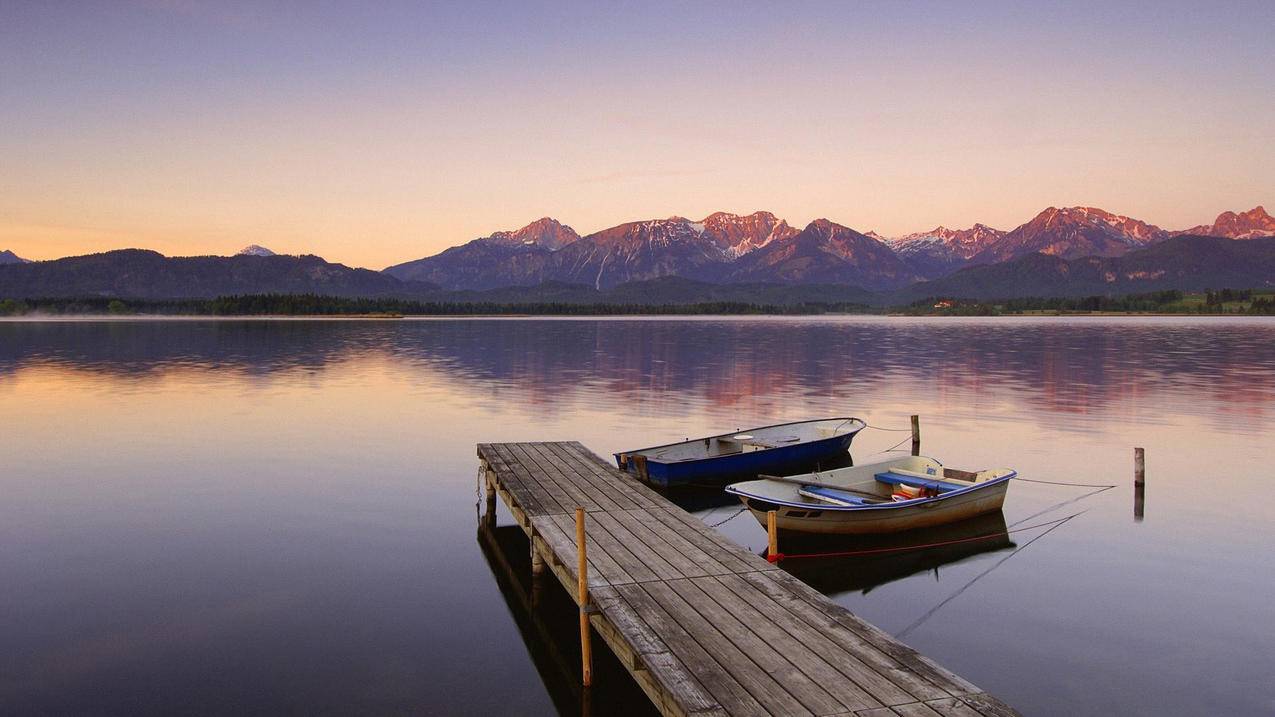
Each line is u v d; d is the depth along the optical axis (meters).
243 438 31.53
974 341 107.75
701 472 23.30
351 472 25.61
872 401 43.16
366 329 147.75
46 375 55.75
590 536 14.40
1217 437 31.89
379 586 15.45
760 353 82.69
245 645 12.67
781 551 17.66
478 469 26.12
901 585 15.67
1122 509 21.11
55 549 17.52
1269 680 11.51
